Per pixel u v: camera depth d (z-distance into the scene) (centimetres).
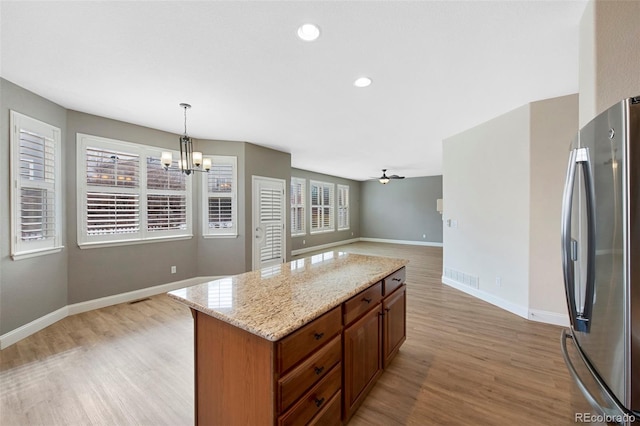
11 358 238
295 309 137
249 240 486
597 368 105
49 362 232
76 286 338
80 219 339
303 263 248
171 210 428
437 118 360
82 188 341
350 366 166
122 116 353
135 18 171
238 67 231
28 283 281
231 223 473
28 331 279
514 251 336
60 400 186
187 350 252
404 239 1039
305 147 525
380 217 1093
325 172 895
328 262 252
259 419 122
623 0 144
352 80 254
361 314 181
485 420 169
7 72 242
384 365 211
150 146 403
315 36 189
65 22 175
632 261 88
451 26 179
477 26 179
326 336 146
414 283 482
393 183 1060
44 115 297
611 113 96
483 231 386
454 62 224
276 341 116
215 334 142
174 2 158
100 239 357
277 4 159
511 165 337
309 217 870
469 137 410
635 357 87
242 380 129
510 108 328
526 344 262
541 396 190
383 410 178
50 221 307
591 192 109
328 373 147
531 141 310
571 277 123
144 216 398
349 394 165
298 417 126
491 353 247
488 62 224
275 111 334
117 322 312
